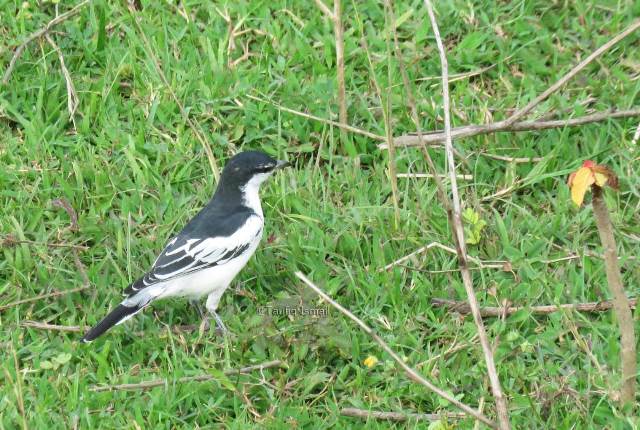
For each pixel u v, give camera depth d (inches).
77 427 396.2
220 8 572.7
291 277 464.8
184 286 427.8
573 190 333.7
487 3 579.8
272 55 559.2
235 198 444.5
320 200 501.0
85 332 435.2
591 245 479.8
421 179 507.2
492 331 437.4
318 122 523.8
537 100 504.1
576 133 527.2
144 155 507.8
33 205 483.8
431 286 458.0
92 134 523.8
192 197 495.5
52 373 420.2
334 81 536.4
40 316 446.6
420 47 557.0
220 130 522.6
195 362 424.2
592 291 456.1
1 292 448.8
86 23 564.7
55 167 506.3
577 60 557.9
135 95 535.2
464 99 539.8
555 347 430.3
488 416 404.5
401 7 570.6
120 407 405.4
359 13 573.6
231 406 412.8
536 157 515.2
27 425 386.9
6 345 427.5
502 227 474.3
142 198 490.9
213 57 542.3
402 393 414.6
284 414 403.5
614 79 546.0
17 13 569.0
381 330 442.3
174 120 524.7
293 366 420.8
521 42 564.1
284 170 510.0
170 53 554.6
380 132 519.2
